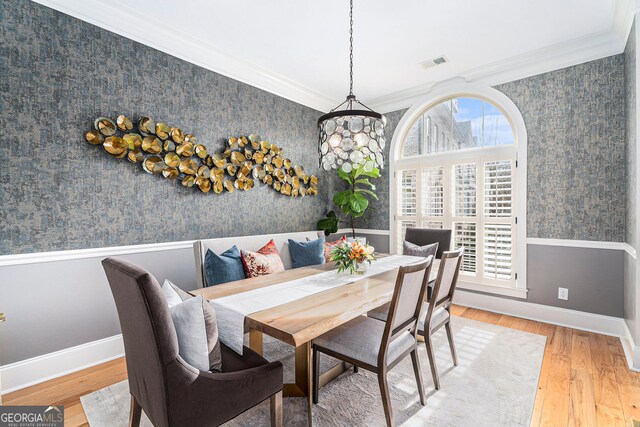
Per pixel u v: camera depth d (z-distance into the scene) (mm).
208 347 1277
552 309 3115
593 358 2383
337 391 1933
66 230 2178
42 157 2076
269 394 1342
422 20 2518
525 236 3260
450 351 2477
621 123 2750
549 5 2338
